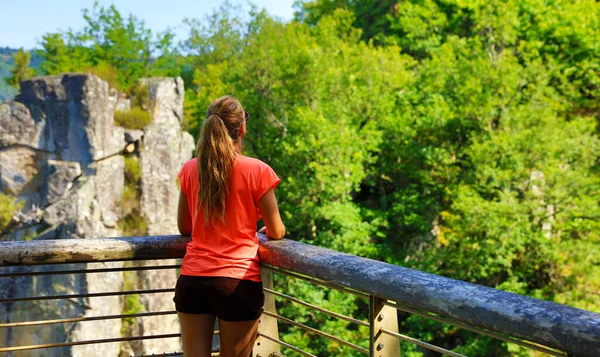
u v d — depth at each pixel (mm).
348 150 23016
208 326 2578
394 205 25844
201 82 41344
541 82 22141
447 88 25078
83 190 24531
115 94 26125
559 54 29359
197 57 51531
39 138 24891
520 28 29156
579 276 19250
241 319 2520
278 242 2660
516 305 1565
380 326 2283
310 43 29359
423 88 26484
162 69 49094
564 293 19156
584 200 19344
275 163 26547
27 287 22859
